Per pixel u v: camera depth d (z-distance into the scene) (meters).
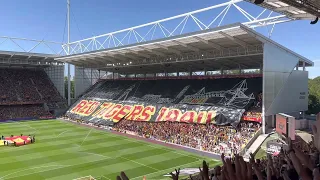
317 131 3.36
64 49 85.44
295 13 14.35
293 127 27.09
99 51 59.16
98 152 41.25
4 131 58.41
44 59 83.00
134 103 66.50
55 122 72.06
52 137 52.16
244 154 37.25
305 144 6.26
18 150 42.06
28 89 86.25
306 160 3.01
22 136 49.53
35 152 41.03
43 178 30.23
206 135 45.22
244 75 56.47
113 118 64.12
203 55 53.94
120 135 53.94
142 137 50.72
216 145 41.38
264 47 43.25
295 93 51.03
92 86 90.19
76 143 47.16
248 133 42.59
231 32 39.19
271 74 44.97
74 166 34.53
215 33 39.56
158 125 54.66
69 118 75.75
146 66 70.62
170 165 34.94
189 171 31.34
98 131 58.50
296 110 51.25
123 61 69.75
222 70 63.22
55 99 87.75
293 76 50.59
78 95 91.44
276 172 4.28
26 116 77.69
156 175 31.22
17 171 32.44
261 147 38.50
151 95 66.88
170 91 64.69
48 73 95.06
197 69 70.88
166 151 41.84
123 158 38.12
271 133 42.62
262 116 43.28
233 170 3.58
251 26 49.25
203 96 56.41
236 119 45.34
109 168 33.88
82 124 67.31
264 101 43.44
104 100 75.62
